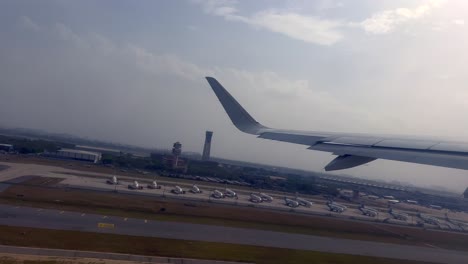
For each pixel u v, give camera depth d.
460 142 10.02
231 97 16.53
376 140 11.31
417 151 9.67
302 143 12.84
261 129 15.56
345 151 10.84
